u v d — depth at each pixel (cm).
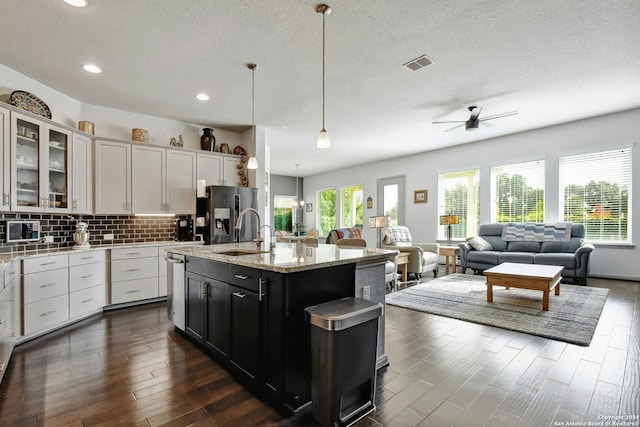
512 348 256
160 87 370
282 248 285
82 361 238
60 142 349
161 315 355
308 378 184
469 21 252
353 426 162
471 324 316
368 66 326
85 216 405
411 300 406
